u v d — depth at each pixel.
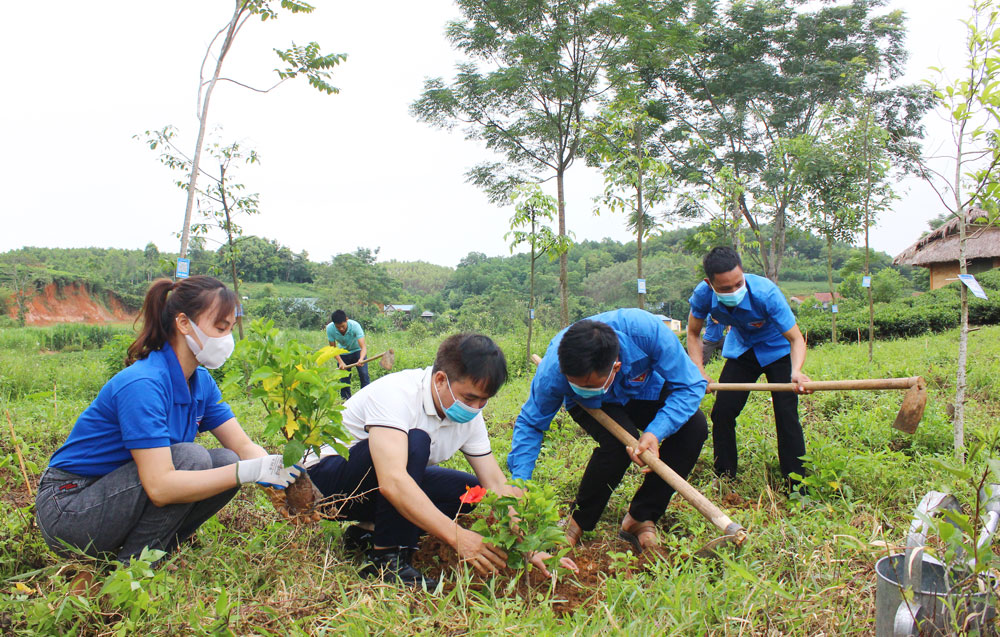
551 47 13.30
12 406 6.82
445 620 2.23
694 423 3.36
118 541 2.51
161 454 2.40
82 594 2.26
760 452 4.34
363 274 56.38
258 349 2.38
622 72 13.92
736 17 21.86
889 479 3.70
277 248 83.88
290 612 2.19
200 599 2.24
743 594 2.39
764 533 2.90
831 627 2.17
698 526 3.28
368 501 2.94
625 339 3.23
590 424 3.42
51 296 55.16
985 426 4.86
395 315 42.84
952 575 1.90
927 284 32.53
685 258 65.31
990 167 3.74
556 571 2.64
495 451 5.14
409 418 2.74
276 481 2.47
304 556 2.60
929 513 2.11
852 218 10.69
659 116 21.94
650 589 2.48
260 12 7.20
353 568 2.66
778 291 4.10
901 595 1.80
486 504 2.58
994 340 11.19
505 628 2.12
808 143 13.37
